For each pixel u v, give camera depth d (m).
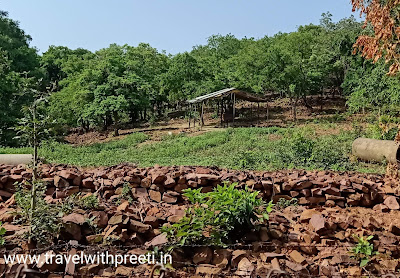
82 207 5.18
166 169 7.59
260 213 5.07
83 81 29.77
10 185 6.64
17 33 39.12
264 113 36.03
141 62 36.88
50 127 4.79
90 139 30.20
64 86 37.00
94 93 29.08
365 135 18.45
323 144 16.00
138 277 3.84
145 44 41.66
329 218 5.61
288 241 4.82
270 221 5.18
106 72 29.89
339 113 32.78
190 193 5.01
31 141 4.57
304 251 4.64
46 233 4.31
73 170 7.67
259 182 6.84
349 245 4.80
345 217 5.68
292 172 8.45
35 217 4.31
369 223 5.30
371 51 5.54
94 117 29.80
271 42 38.97
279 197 6.80
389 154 12.52
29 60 34.50
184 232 4.31
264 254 4.32
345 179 7.21
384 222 5.79
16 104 24.86
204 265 4.12
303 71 31.31
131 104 30.53
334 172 9.39
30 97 25.06
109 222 4.61
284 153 13.56
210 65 42.59
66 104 30.06
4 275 3.62
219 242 4.41
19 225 4.68
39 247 4.16
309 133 21.28
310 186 6.86
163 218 5.09
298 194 6.82
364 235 5.03
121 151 20.75
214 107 39.91
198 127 30.05
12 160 10.12
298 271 3.95
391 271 4.24
